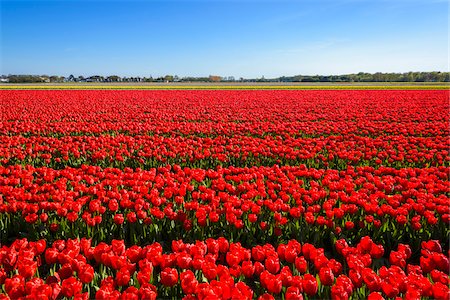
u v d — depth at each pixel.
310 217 6.75
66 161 12.43
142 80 120.06
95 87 65.44
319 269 4.89
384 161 12.53
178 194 8.30
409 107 30.34
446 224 6.98
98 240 6.69
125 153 12.88
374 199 7.47
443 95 40.91
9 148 13.64
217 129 18.53
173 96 42.78
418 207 7.12
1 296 4.15
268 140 14.81
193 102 35.59
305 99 38.16
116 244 5.20
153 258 4.97
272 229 6.88
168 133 18.62
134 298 3.96
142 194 8.08
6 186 8.38
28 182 8.64
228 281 4.23
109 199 7.93
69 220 6.89
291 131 17.77
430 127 19.30
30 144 13.55
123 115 25.62
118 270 4.92
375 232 6.77
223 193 7.71
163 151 12.70
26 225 7.20
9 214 7.44
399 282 4.31
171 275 4.44
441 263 4.90
